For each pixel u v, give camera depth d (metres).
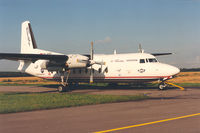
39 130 6.23
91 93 17.98
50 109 10.14
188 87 22.69
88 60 20.47
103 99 13.24
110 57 22.33
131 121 7.21
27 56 19.72
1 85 33.16
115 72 21.39
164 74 19.69
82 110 9.66
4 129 6.39
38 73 25.36
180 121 7.07
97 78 22.30
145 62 20.58
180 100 12.40
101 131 6.02
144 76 20.41
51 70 21.11
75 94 16.91
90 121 7.32
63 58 20.30
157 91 18.55
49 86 29.64
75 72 23.19
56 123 7.09
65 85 20.94
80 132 5.96
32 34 25.70
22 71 26.59
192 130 6.01
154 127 6.37
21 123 7.16
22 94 17.89
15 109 9.94
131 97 13.91
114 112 8.97
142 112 8.82
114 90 20.70
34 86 29.94
